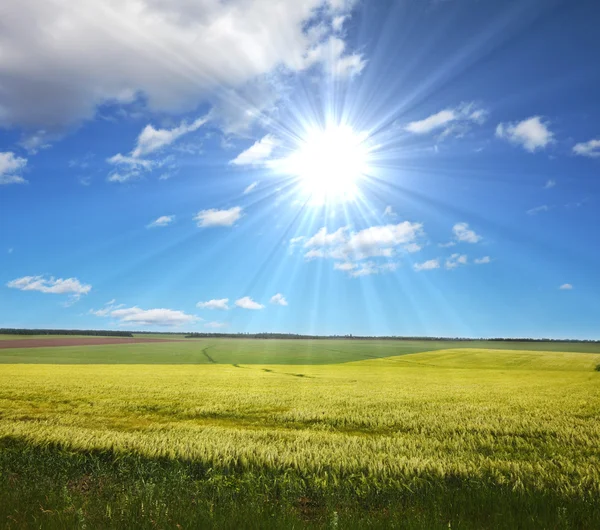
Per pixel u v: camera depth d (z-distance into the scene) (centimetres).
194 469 1077
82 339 15488
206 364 7312
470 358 8956
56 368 5453
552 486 949
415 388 3416
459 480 985
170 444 1267
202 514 637
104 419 1925
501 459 1236
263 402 2470
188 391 2973
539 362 7831
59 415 1986
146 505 684
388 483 945
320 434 1552
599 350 13912
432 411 2186
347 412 2138
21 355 8700
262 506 733
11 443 1302
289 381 4016
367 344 17262
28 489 802
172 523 599
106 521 607
